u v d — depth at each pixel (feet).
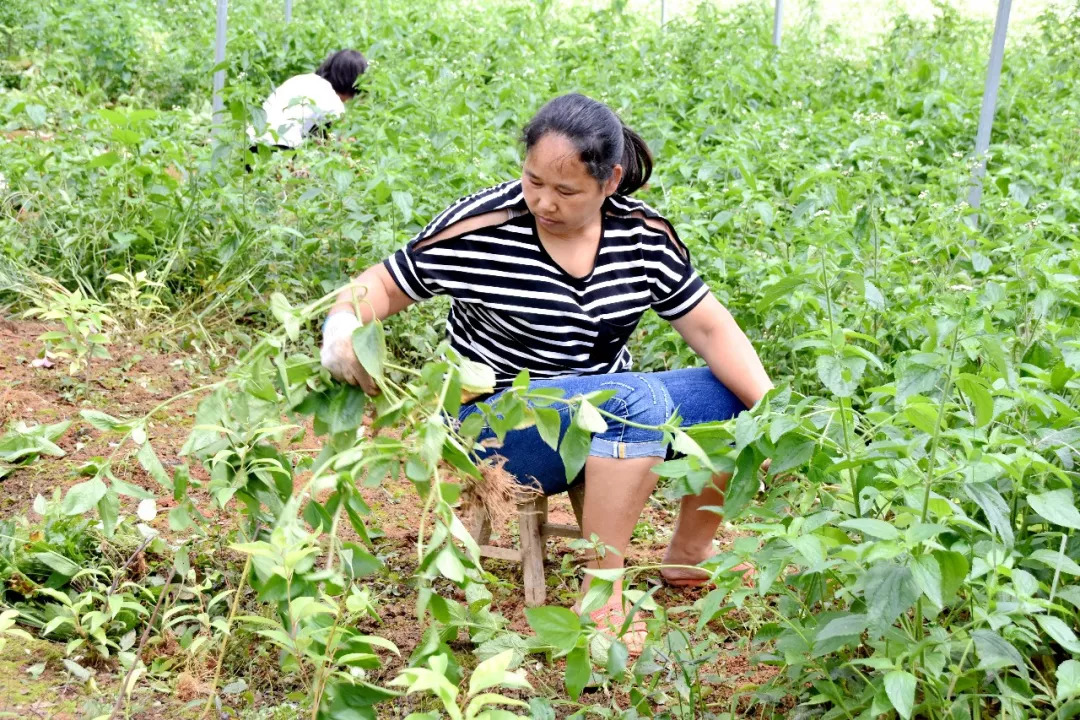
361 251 16.70
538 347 9.50
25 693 7.88
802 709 7.98
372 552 10.78
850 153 19.69
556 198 8.67
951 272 14.92
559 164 8.45
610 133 8.55
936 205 16.53
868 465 7.49
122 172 16.75
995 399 8.19
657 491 12.96
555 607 7.08
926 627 7.70
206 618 8.05
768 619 9.16
